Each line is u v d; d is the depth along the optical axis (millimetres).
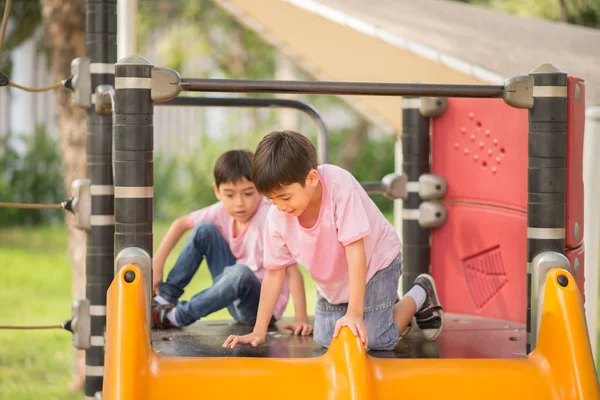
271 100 5477
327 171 3896
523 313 5047
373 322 4086
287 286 5078
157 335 4543
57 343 12430
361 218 3789
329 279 4012
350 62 8180
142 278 3492
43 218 21797
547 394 3436
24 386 10227
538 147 3727
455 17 9203
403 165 5562
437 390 3418
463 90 3699
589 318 5754
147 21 22922
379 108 8672
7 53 11766
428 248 5539
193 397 3330
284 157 3598
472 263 5355
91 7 5000
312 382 3367
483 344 4340
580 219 4230
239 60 24406
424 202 5488
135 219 3564
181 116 25516
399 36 7156
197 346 4188
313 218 3900
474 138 5309
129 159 3561
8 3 4570
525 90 3711
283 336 4469
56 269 16656
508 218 5129
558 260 3666
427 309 4430
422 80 7516
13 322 12367
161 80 3557
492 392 3424
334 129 27203
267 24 8320
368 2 9078
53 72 10258
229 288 4730
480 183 5285
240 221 5109
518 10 16641
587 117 5664
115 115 3574
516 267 5086
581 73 6352
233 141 22484
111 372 3283
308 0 7766
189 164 22094
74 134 10359
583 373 3416
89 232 5004
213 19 23094
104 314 4984
